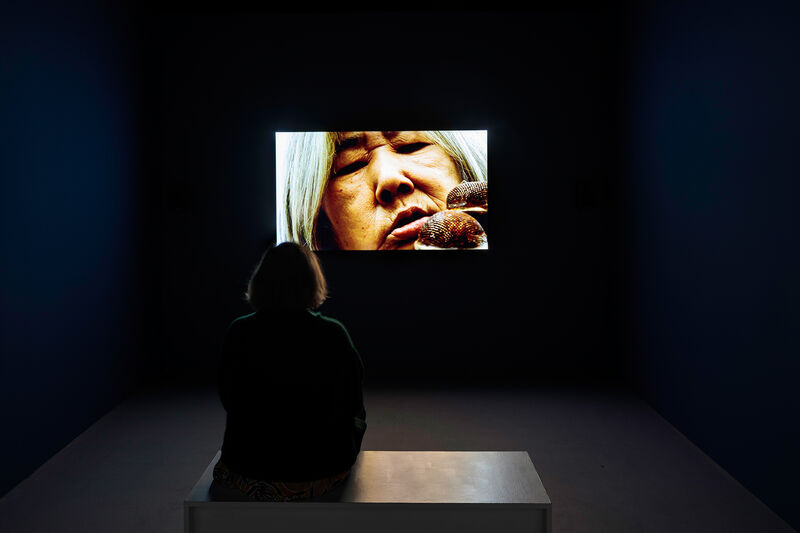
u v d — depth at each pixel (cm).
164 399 428
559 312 493
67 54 340
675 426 366
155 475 297
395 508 182
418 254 489
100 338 386
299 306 184
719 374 305
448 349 495
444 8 486
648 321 408
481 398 429
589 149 487
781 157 245
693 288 336
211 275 491
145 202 464
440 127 488
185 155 488
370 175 481
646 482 289
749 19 270
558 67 486
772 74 251
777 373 251
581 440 346
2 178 274
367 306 491
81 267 358
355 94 488
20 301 290
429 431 363
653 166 394
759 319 265
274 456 179
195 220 490
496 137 488
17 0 287
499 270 491
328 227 484
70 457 321
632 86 434
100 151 385
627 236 449
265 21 486
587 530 242
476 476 201
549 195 489
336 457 184
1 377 272
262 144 488
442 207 483
